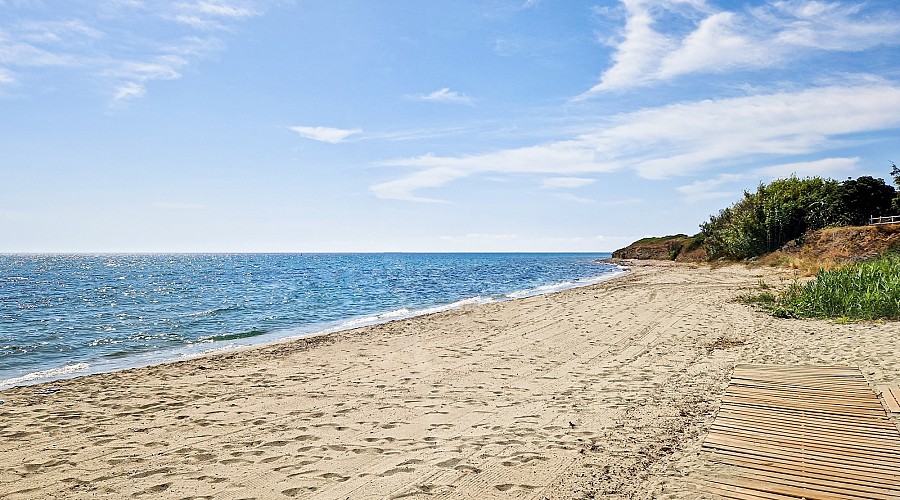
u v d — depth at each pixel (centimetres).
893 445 521
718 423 607
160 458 566
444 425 659
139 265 9844
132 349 1382
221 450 587
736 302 1822
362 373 976
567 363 1014
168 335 1602
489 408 728
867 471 465
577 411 696
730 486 448
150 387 894
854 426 577
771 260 4053
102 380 947
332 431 646
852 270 1714
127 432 659
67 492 481
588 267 6944
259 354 1170
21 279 5084
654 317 1574
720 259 5297
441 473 505
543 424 647
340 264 9800
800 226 4475
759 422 604
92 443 618
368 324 1802
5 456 577
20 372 1124
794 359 934
